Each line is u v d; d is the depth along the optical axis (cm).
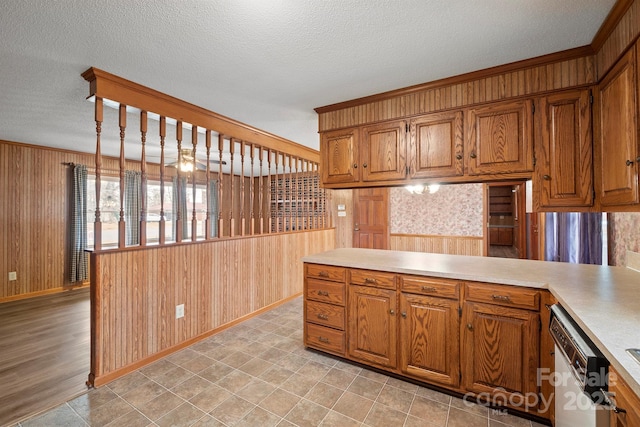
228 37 179
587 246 263
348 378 222
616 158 162
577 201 194
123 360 230
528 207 218
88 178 502
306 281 264
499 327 183
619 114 158
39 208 445
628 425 88
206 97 269
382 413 184
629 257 204
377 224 574
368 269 230
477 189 512
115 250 227
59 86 240
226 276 322
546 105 204
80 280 480
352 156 283
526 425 173
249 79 235
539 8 155
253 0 147
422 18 163
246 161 548
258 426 173
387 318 221
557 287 159
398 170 259
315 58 204
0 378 223
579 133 195
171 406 191
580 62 195
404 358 214
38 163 444
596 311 124
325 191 552
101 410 187
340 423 175
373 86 249
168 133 372
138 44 185
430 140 245
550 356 168
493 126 221
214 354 261
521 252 505
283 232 413
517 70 213
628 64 147
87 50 191
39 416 181
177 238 278
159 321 256
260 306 368
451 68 219
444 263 230
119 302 229
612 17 158
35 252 441
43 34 172
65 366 241
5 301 413
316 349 264
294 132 382
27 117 314
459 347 195
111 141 420
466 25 170
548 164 203
